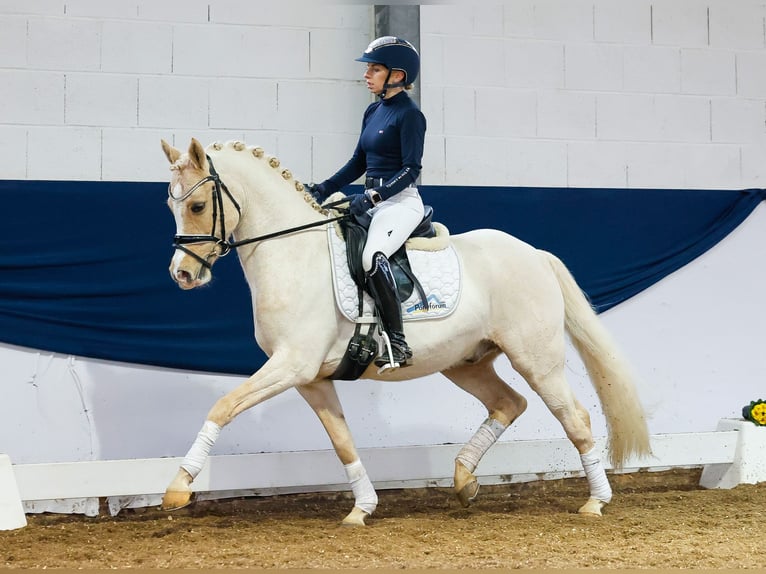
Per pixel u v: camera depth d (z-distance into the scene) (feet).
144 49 22.59
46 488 18.63
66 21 22.11
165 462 19.36
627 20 26.02
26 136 21.80
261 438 22.11
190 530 17.29
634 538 16.28
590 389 24.58
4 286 20.56
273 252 16.46
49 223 20.99
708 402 25.38
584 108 25.63
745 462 22.98
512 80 25.09
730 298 25.75
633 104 25.99
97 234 21.30
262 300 16.31
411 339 17.02
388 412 22.95
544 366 18.10
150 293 21.57
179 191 15.80
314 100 23.70
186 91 22.84
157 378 21.57
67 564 14.28
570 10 25.59
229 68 23.12
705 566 13.93
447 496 22.44
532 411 23.86
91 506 20.02
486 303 17.78
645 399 24.82
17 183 20.84
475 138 24.77
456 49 24.71
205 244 15.90
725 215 25.86
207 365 21.75
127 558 14.66
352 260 16.71
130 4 22.52
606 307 24.53
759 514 18.78
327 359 16.76
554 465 22.44
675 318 25.29
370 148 17.58
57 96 22.00
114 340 21.18
